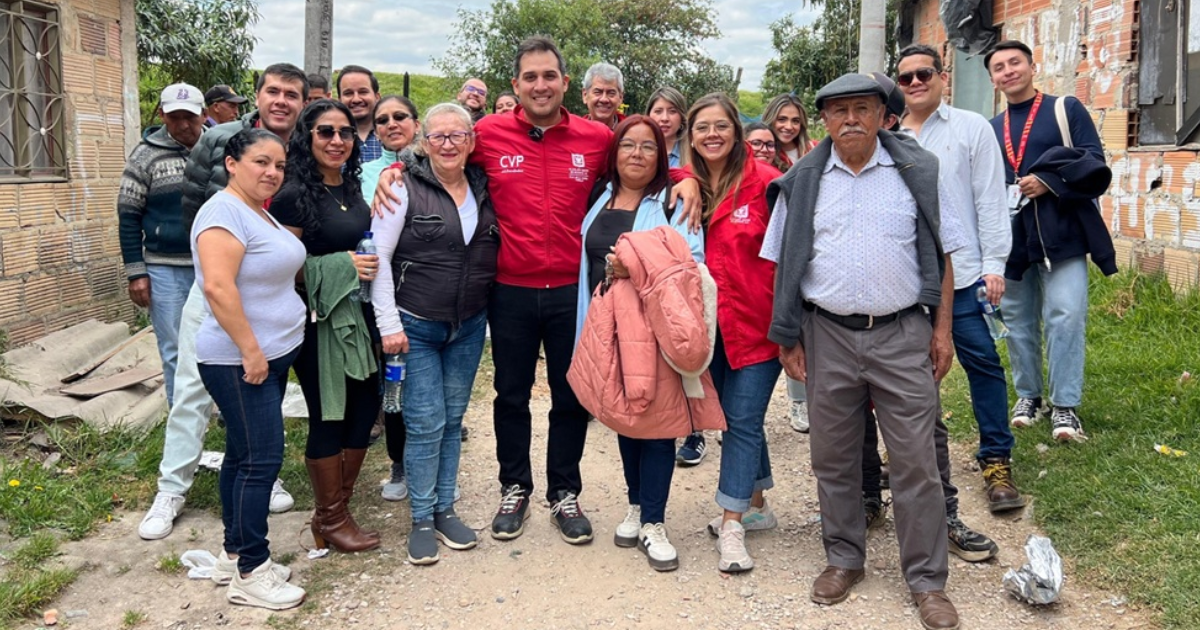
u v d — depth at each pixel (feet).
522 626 11.01
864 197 10.68
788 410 19.48
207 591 11.81
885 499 14.01
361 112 18.01
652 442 12.32
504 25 78.89
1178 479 13.05
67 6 20.58
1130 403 15.88
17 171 19.44
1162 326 19.79
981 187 13.06
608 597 11.63
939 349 11.02
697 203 12.09
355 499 14.80
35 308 19.80
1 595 11.16
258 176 10.76
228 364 10.94
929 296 10.56
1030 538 11.46
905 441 10.70
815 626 10.84
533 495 15.01
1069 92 26.09
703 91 91.56
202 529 13.56
